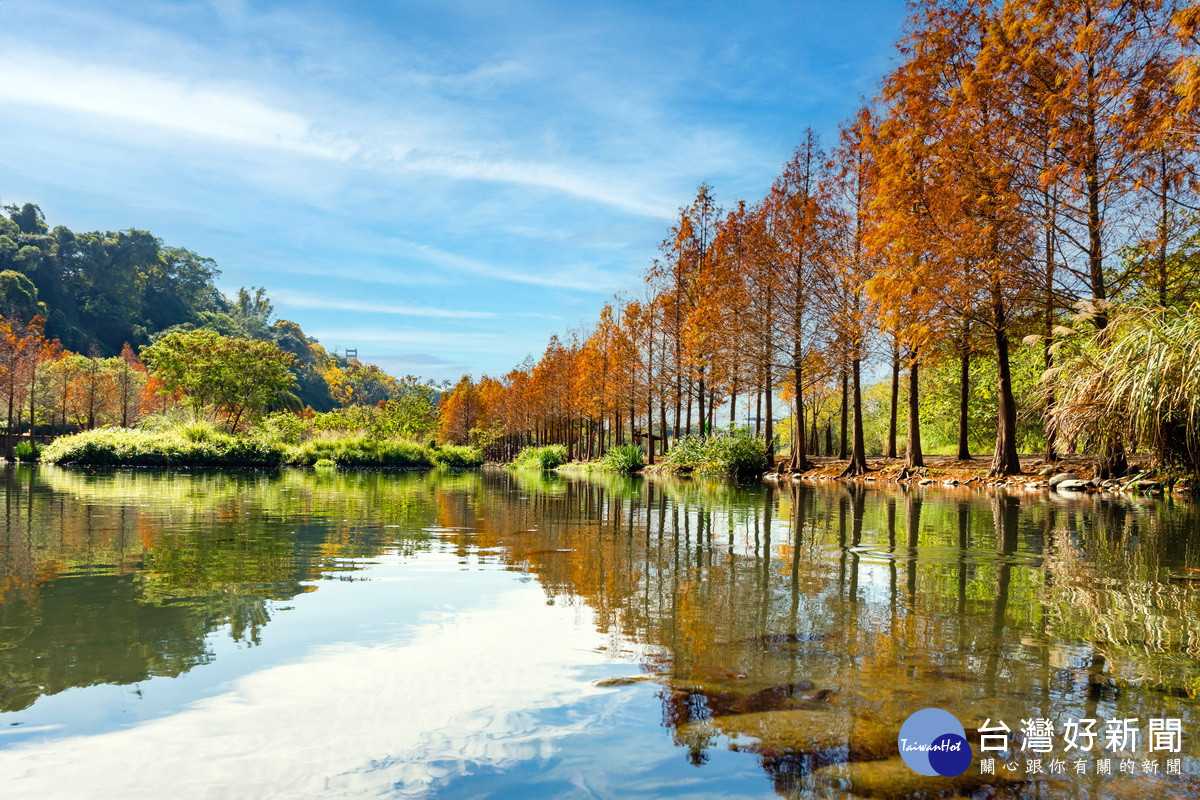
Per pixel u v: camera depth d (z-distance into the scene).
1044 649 2.79
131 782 1.66
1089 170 12.98
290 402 62.34
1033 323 16.12
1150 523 7.38
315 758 1.80
